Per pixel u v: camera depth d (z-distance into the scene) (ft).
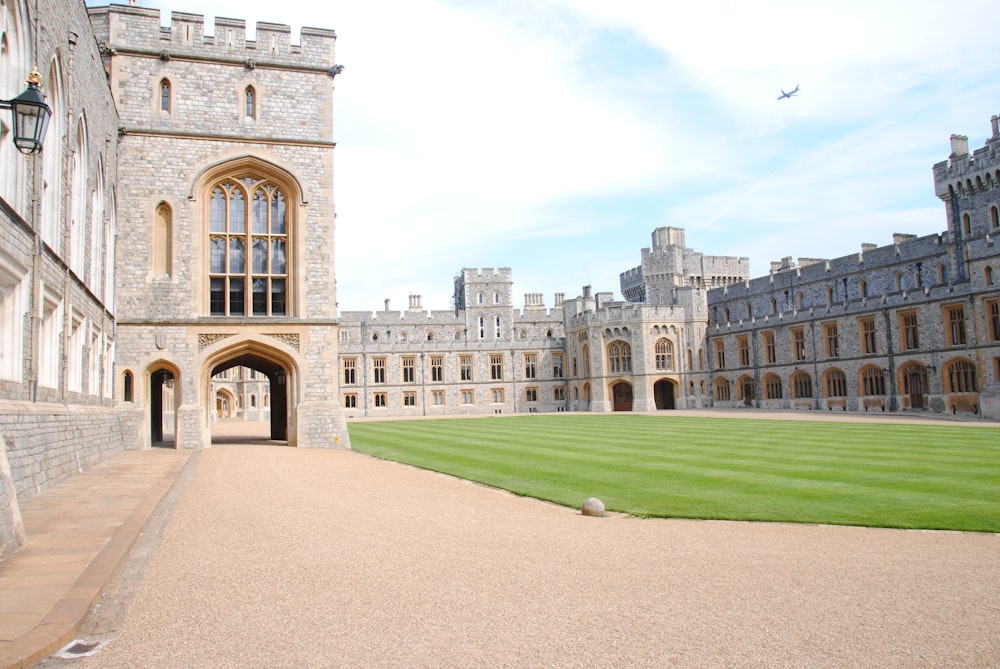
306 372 83.41
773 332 195.00
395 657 16.70
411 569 24.53
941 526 31.50
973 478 45.37
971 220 147.43
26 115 28.27
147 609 20.44
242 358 94.43
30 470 42.19
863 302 167.53
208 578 23.65
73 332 59.93
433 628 18.61
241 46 84.89
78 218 59.72
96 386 67.56
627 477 49.01
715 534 30.42
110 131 75.20
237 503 39.45
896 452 61.62
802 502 37.99
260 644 17.60
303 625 18.93
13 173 41.19
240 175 84.79
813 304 189.88
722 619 19.19
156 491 43.93
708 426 108.37
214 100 83.87
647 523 33.04
